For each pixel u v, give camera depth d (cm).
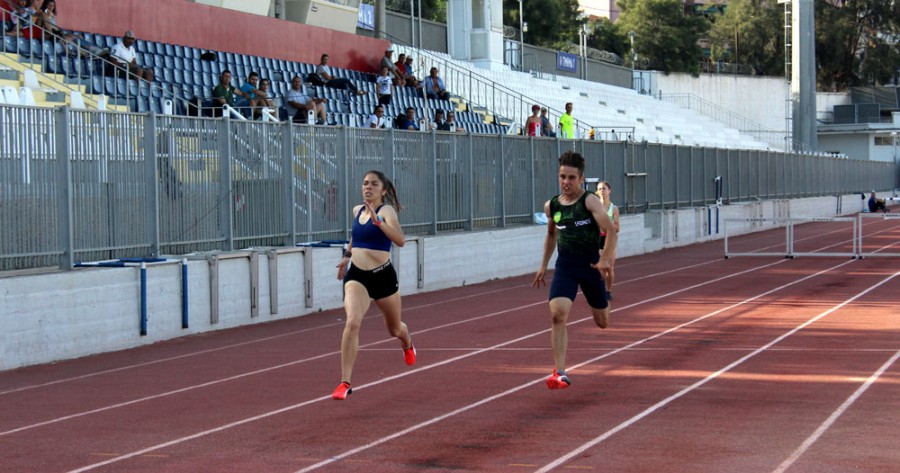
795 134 6538
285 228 1819
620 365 1203
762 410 940
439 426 903
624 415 931
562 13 7562
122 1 2647
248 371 1234
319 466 775
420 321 1689
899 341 1346
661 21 8144
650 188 3403
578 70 6047
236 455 814
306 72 3294
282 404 1020
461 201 2355
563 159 1023
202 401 1048
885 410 929
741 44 9525
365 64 3681
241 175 1711
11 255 1310
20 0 2212
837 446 800
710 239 3841
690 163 3766
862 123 8525
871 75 9950
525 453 801
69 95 2048
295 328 1639
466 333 1526
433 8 6378
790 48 9331
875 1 9919
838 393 1011
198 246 1630
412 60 3759
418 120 3166
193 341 1506
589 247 1023
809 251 3234
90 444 865
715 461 763
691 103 7325
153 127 1529
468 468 760
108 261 1452
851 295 1923
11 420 973
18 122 1323
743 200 4388
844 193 6400
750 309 1742
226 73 2442
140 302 1463
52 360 1327
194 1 3066
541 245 2675
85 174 1425
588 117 5056
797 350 1290
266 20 3177
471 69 4388
